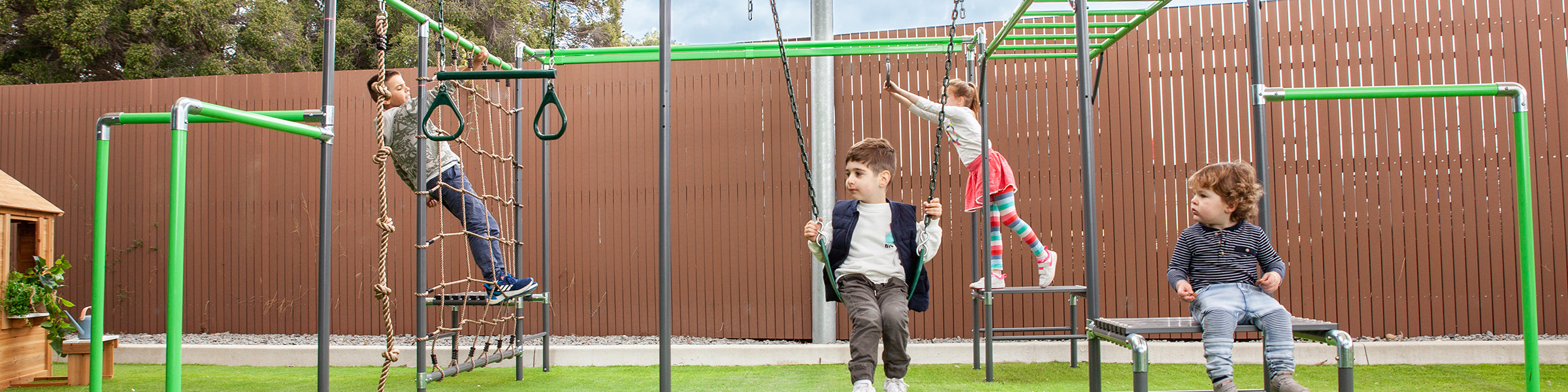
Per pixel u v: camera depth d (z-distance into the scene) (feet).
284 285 18.86
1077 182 16.55
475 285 18.33
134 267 19.16
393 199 18.62
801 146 8.82
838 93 17.26
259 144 19.04
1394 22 15.70
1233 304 7.87
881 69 17.15
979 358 13.75
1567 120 15.20
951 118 13.52
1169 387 11.98
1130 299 16.33
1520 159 8.80
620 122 18.02
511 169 18.15
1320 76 15.87
